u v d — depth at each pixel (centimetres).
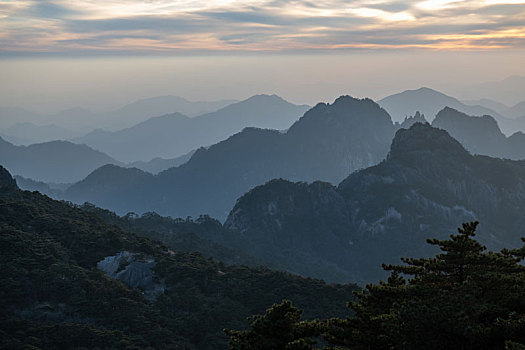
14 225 12669
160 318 10006
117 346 8500
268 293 11806
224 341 9531
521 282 3356
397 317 3338
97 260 12238
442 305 3164
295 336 3450
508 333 3073
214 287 11725
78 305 9675
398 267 3994
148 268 12056
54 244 11956
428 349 3130
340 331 3781
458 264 3644
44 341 8344
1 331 8350
